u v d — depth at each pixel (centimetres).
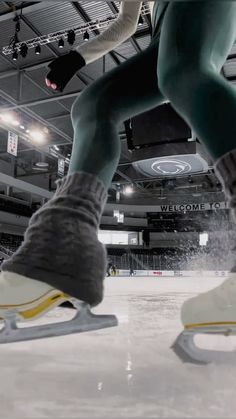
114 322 73
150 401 41
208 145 63
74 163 75
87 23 610
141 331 99
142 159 604
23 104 769
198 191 1888
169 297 267
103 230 1969
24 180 1639
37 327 65
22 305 65
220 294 61
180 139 573
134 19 100
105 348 73
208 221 1981
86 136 77
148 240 2050
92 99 81
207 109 62
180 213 2047
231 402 41
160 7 90
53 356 65
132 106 86
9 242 1667
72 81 809
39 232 68
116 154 79
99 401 41
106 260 72
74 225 68
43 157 1359
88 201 71
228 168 60
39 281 65
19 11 562
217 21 70
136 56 89
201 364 59
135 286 502
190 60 66
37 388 46
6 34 652
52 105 948
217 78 64
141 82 87
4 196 1642
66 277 65
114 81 83
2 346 74
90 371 55
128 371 55
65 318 129
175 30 68
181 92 67
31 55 716
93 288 67
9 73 766
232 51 666
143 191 1920
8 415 36
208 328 61
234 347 72
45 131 1084
